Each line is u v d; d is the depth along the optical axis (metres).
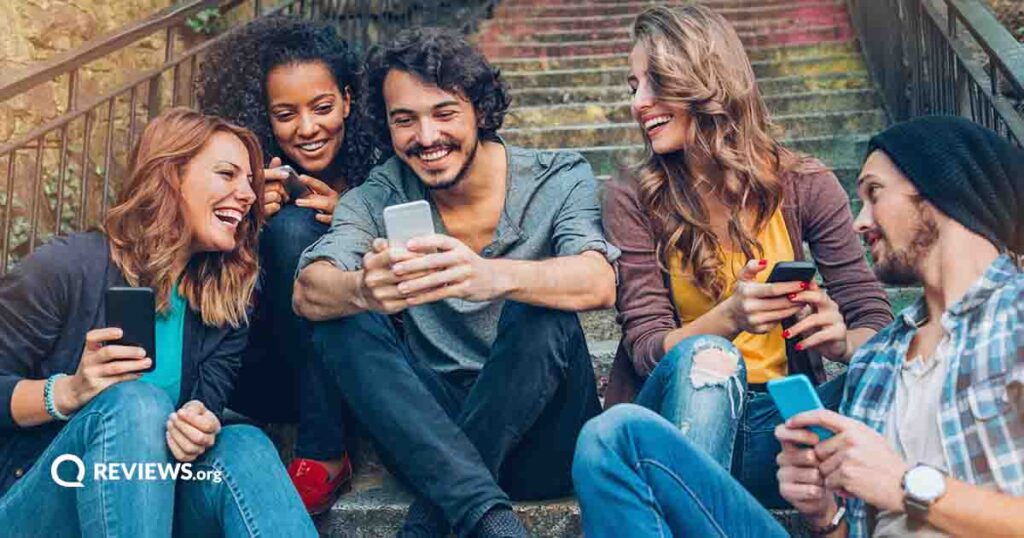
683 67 1.98
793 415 1.44
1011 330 1.35
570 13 6.74
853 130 4.47
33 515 1.68
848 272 2.06
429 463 1.79
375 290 1.82
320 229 2.25
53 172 3.95
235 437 1.75
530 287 1.85
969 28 3.02
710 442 1.69
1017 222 1.41
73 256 1.85
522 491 2.03
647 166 2.09
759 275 2.02
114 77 4.26
